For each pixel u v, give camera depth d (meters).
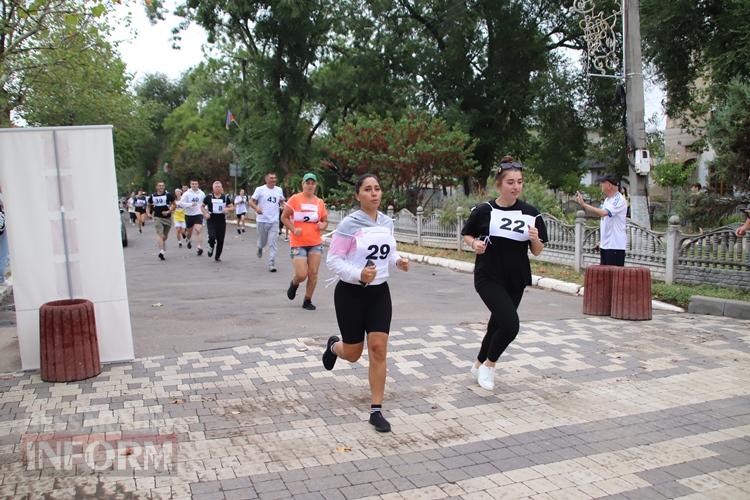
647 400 5.48
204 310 9.05
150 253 17.81
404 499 3.73
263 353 6.73
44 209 6.05
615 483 3.96
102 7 9.39
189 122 54.50
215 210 15.30
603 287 8.88
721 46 17.45
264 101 32.03
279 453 4.34
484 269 5.53
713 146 13.76
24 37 9.80
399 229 20.25
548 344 7.27
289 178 31.52
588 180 48.41
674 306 9.64
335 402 5.34
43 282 6.09
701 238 10.27
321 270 13.84
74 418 4.91
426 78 29.02
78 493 3.75
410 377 6.03
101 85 22.92
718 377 6.12
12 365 6.36
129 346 6.39
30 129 5.95
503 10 26.81
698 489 3.89
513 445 4.53
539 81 27.31
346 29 30.02
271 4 28.47
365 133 21.45
